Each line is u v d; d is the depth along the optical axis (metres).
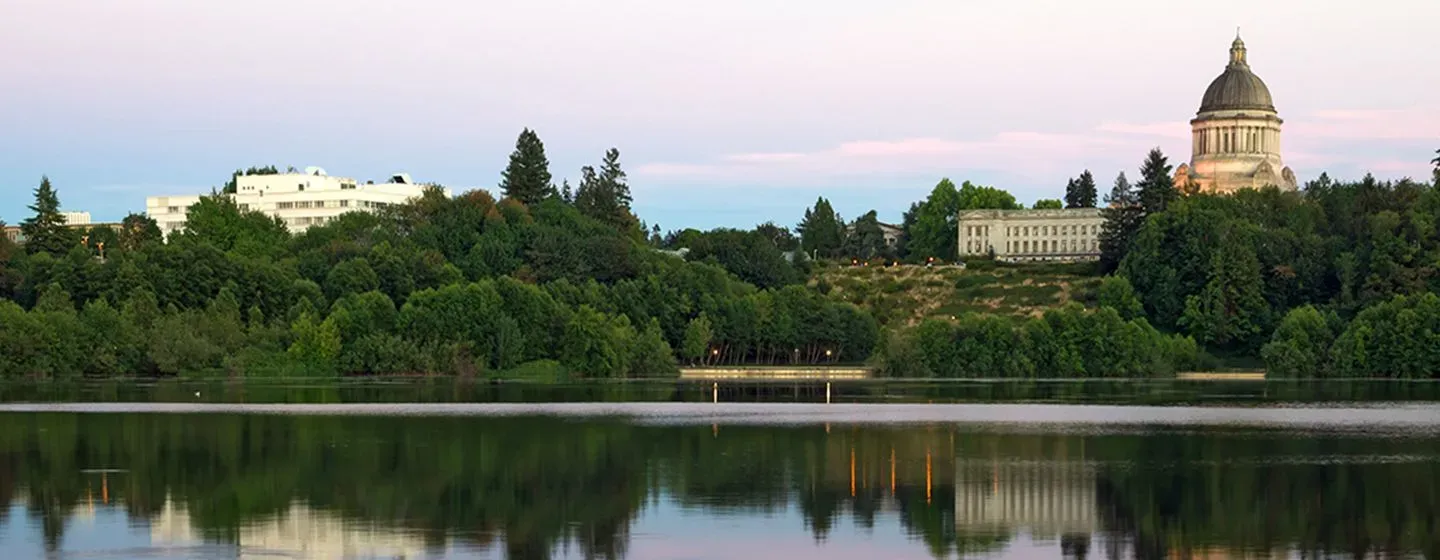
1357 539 68.50
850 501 78.38
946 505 77.38
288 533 68.81
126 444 101.19
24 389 162.62
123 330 189.88
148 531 69.00
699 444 103.94
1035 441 106.31
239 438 105.81
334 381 186.38
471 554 64.88
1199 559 64.88
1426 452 99.50
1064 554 65.81
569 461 93.75
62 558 63.25
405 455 96.19
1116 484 84.69
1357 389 176.38
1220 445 104.00
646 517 73.38
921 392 171.12
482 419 123.69
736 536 68.88
